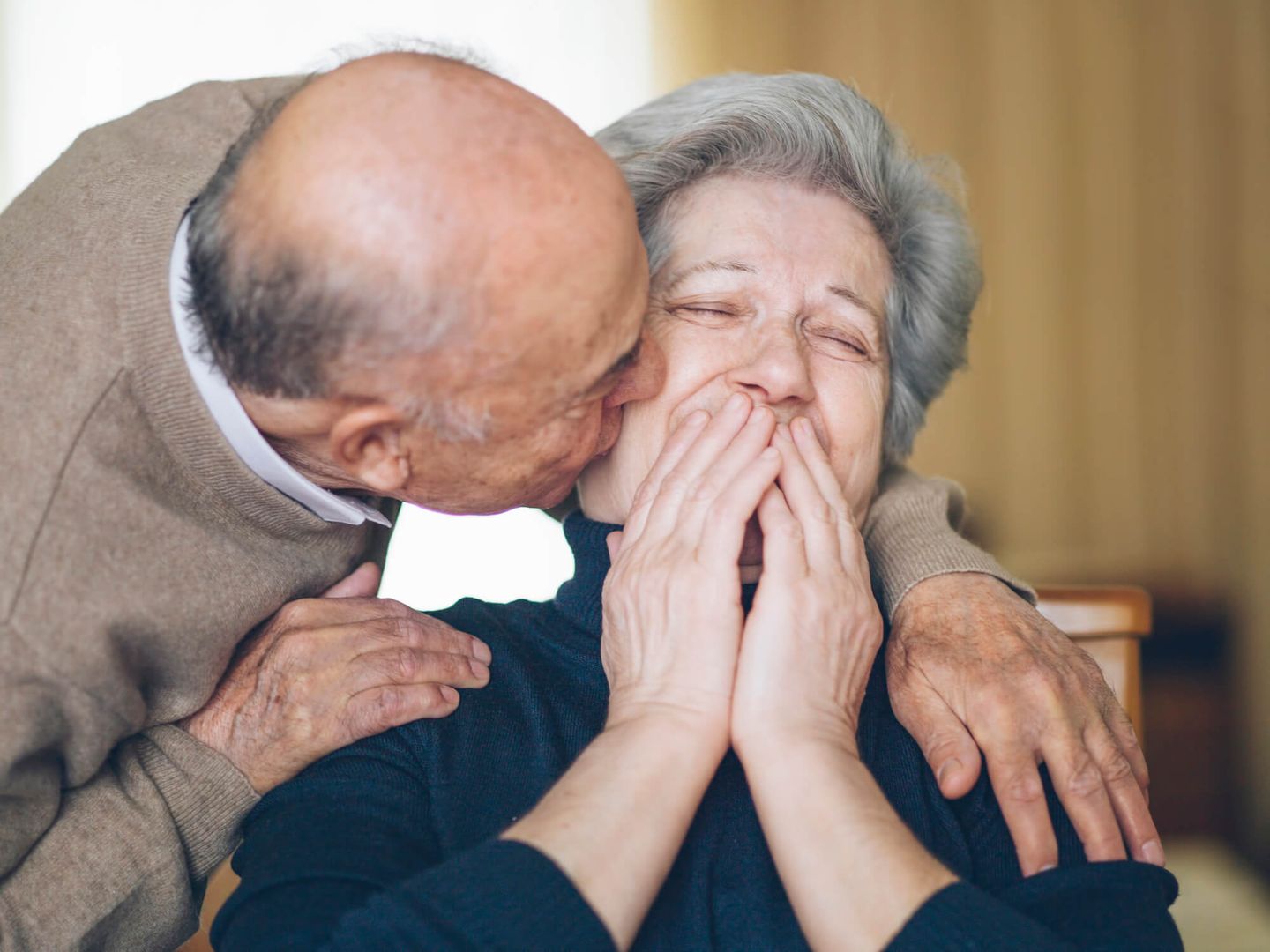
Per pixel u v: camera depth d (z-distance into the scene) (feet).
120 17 12.69
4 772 2.97
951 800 3.40
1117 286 12.78
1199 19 12.44
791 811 2.90
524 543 13.16
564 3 13.56
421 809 3.35
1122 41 12.67
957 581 3.88
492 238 2.72
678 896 3.13
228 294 2.87
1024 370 12.97
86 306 3.19
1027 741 3.31
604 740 3.05
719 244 3.76
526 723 3.56
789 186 3.86
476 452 3.09
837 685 3.17
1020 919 2.61
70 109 12.67
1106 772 3.32
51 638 3.03
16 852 3.22
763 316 3.74
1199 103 12.50
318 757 3.55
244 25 12.89
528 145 2.77
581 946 2.57
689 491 3.37
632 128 4.01
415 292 2.73
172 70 12.82
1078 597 4.51
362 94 2.79
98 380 3.13
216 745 3.57
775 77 4.02
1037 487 12.97
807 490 3.40
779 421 3.66
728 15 13.61
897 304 4.12
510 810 3.34
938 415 13.16
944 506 4.43
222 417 3.22
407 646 3.62
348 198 2.71
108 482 3.14
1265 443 12.35
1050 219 12.91
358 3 13.08
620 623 3.31
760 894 3.13
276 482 3.43
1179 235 12.59
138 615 3.19
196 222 3.02
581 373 2.97
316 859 3.05
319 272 2.75
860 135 3.91
